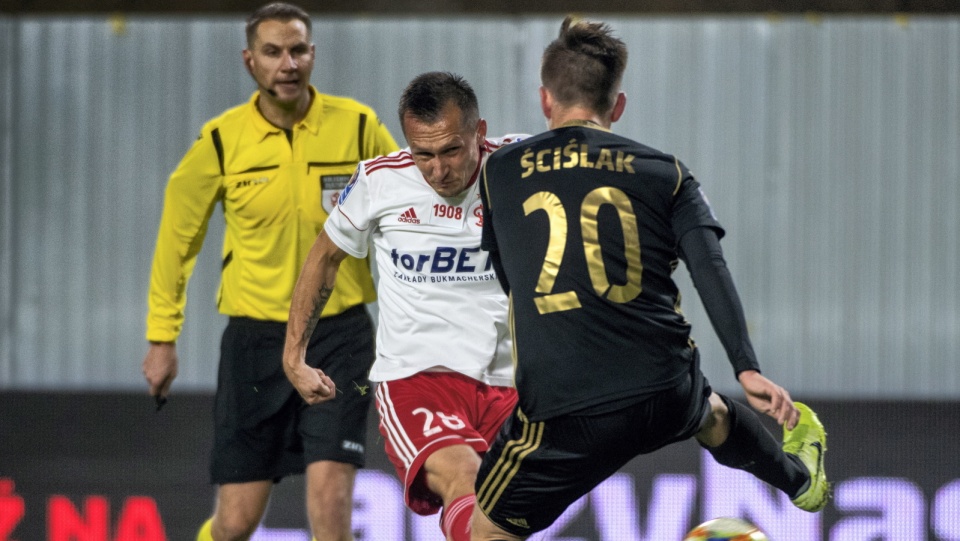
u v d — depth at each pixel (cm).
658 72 2356
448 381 1232
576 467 1037
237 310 1503
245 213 1474
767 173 2350
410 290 1234
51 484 2178
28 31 2397
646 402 1008
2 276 2398
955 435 2156
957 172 2341
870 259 2348
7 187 2398
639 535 2125
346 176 1480
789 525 2131
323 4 2375
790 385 2352
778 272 2350
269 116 1477
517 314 1033
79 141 2395
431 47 2364
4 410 2192
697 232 992
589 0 2358
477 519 1107
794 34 2352
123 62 2394
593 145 1046
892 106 2348
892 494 2150
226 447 1516
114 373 2391
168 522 2167
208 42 2388
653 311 1010
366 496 2127
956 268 2341
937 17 2348
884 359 2347
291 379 1241
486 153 1227
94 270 2395
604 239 1011
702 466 2130
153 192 2391
